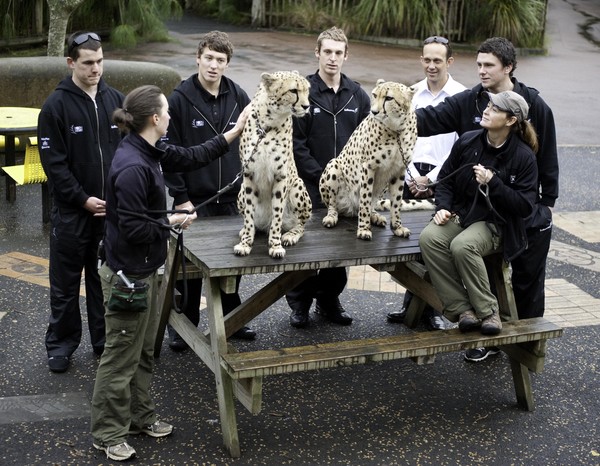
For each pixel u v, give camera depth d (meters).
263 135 4.14
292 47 17.12
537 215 5.03
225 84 5.16
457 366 5.25
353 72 14.88
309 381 4.96
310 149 5.49
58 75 9.38
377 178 4.69
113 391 3.94
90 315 4.98
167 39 16.98
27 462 3.94
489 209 4.55
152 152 3.88
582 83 15.45
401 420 4.54
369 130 4.54
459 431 4.45
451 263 4.56
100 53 4.68
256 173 4.20
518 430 4.48
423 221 5.07
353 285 6.50
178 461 4.02
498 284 4.88
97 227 4.82
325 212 5.26
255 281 6.43
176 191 4.96
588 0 26.81
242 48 16.59
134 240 3.78
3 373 4.79
